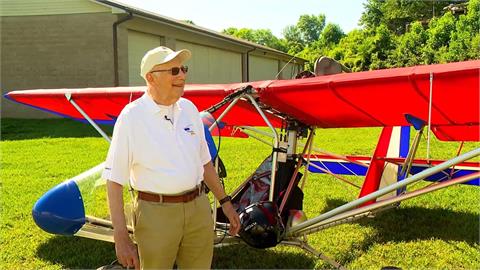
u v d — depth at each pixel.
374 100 3.26
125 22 15.34
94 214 3.08
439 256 3.83
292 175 3.86
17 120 14.70
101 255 3.85
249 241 3.32
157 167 2.27
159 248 2.31
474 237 4.26
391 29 49.41
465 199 5.54
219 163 3.24
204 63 20.61
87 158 8.36
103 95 4.15
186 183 2.32
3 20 15.61
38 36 15.58
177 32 17.91
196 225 2.41
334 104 3.46
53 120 14.68
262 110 3.79
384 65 29.20
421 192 2.97
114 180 2.25
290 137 3.97
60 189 2.99
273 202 3.45
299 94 3.29
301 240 3.67
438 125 3.87
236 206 3.77
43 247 4.03
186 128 2.36
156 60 2.23
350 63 31.41
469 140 4.39
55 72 15.64
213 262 3.71
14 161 8.02
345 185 6.31
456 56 23.83
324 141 10.74
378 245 4.08
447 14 28.69
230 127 5.51
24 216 4.85
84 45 15.35
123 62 15.37
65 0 15.24
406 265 3.66
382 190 3.07
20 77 15.79
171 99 2.28
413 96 3.06
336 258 3.79
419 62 27.28
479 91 2.80
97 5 15.06
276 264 3.67
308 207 5.30
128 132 2.25
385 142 5.14
